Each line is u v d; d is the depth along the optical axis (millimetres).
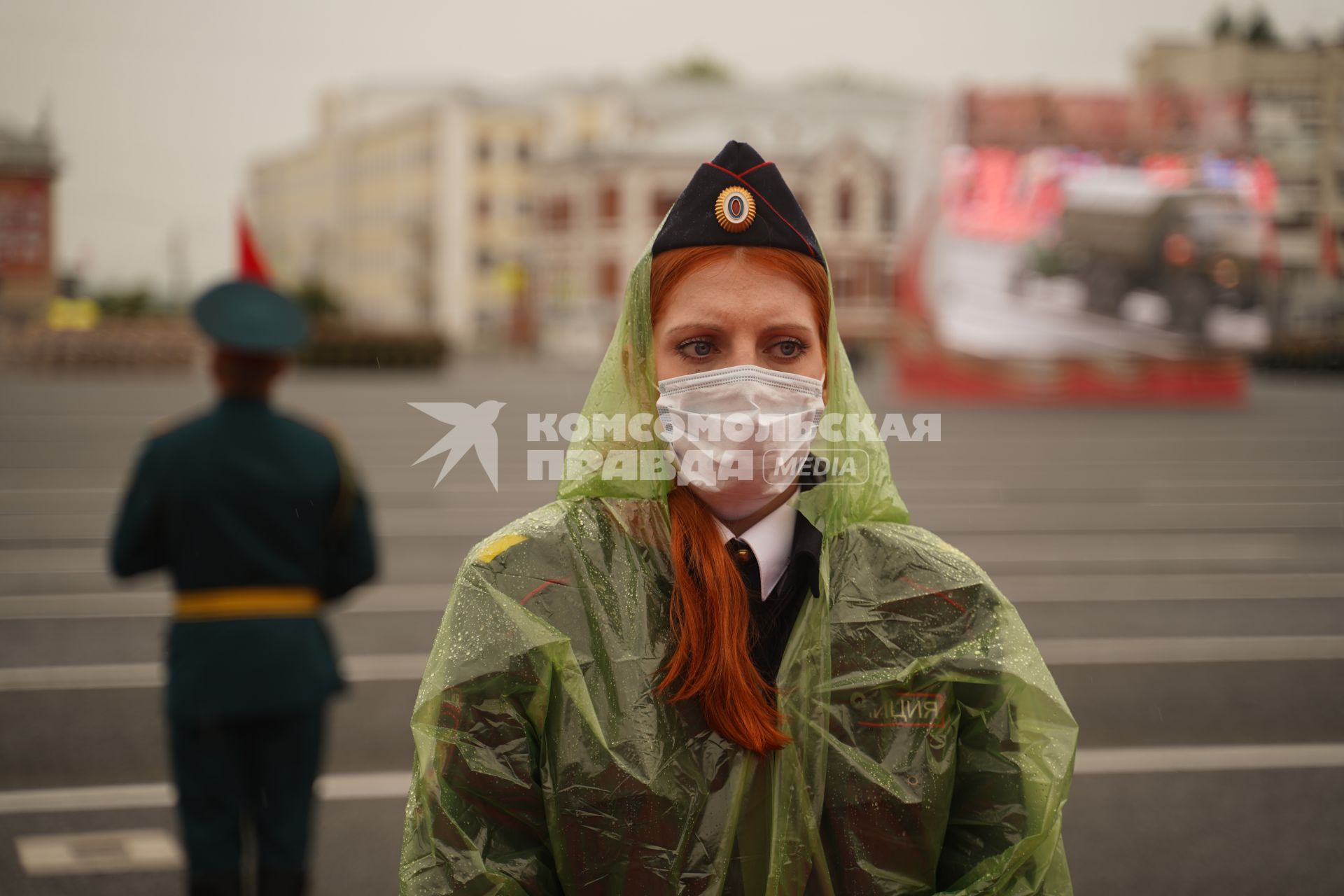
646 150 58969
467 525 11781
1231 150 26516
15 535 11172
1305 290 37969
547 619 1503
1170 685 6516
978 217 26844
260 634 3035
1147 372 27047
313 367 40938
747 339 1549
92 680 6508
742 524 1600
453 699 1490
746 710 1456
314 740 3113
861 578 1584
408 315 84625
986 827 1573
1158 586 9188
